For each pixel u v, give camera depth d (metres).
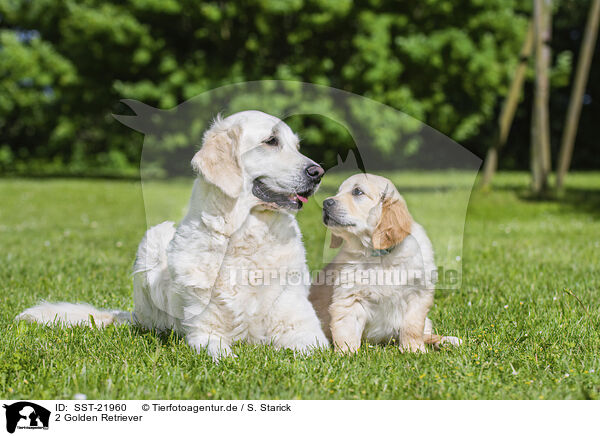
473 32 21.64
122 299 5.77
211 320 4.25
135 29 21.78
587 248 8.40
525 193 15.52
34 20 25.59
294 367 3.77
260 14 20.94
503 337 4.43
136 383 3.53
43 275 6.74
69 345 4.25
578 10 29.94
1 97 25.95
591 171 31.02
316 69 20.97
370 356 4.10
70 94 24.83
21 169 30.31
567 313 5.04
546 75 14.18
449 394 3.44
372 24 20.44
